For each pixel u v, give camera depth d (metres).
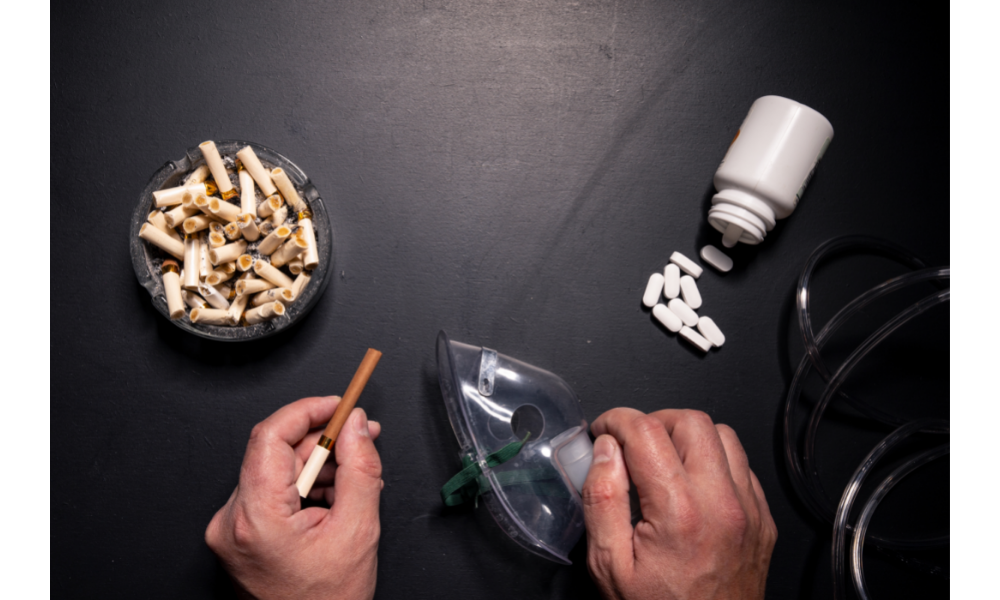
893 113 1.17
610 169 1.16
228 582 1.09
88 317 1.11
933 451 1.09
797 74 1.18
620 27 1.17
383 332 1.12
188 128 1.13
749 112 1.07
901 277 1.10
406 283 1.13
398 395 1.11
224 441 1.10
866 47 1.17
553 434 1.03
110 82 1.13
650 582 0.82
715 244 1.16
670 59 1.17
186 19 1.14
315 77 1.14
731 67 1.18
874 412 1.15
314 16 1.15
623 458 0.89
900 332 1.16
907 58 1.17
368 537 0.91
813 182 1.18
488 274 1.14
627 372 1.14
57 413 1.09
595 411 1.13
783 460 1.14
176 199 0.98
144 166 1.13
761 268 1.16
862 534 1.04
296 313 1.00
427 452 1.10
